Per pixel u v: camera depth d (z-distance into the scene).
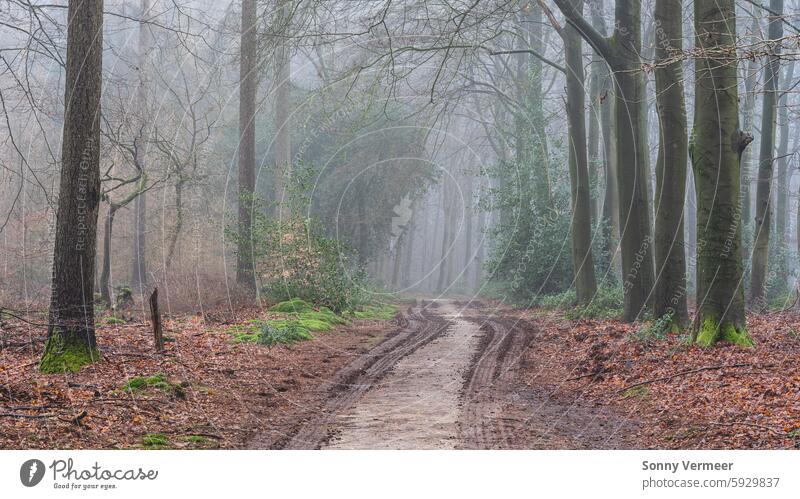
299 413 12.30
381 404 13.26
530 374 16.95
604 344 18.67
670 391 12.97
